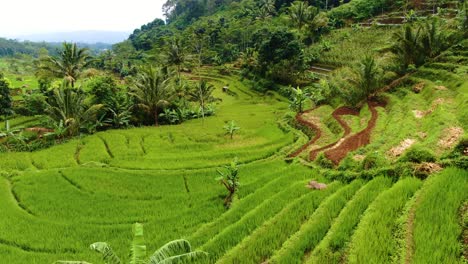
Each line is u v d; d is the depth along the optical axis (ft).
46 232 49.49
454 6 176.76
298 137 91.97
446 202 36.88
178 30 400.67
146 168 74.90
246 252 37.65
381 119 83.05
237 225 44.83
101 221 52.75
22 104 128.26
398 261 30.66
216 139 99.76
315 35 212.43
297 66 177.78
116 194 61.93
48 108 108.17
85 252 44.50
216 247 40.63
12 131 103.86
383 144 63.36
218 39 289.74
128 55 351.67
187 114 138.10
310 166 66.03
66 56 128.77
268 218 45.91
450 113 65.77
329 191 51.11
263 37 229.04
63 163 82.02
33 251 45.50
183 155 82.94
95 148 92.48
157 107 126.52
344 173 55.98
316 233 38.75
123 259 41.75
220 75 242.58
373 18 209.97
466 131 55.52
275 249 38.22
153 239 46.37
